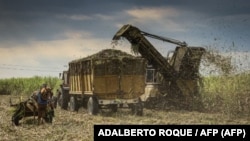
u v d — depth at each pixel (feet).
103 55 69.31
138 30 75.87
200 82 81.15
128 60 67.92
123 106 73.05
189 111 76.89
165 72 79.15
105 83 67.00
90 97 68.44
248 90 76.89
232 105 76.28
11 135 44.75
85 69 70.18
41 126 51.52
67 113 71.87
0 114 68.28
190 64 79.56
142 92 68.69
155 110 78.23
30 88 157.99
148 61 79.10
